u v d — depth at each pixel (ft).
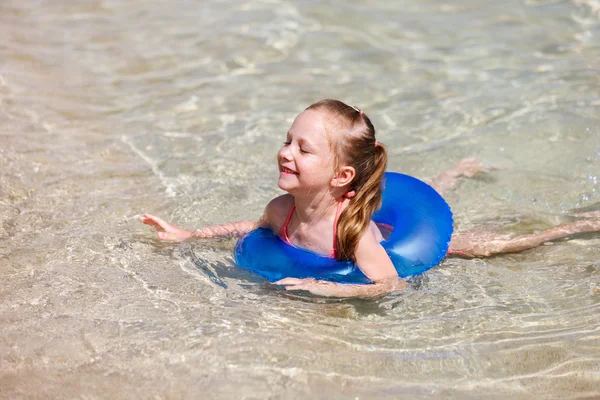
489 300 17.48
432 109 27.94
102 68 31.22
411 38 34.58
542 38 34.14
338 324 16.40
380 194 18.44
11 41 33.24
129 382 14.29
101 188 22.22
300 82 30.27
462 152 24.81
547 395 14.43
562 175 23.40
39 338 15.39
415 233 18.75
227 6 37.96
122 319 16.12
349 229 17.65
